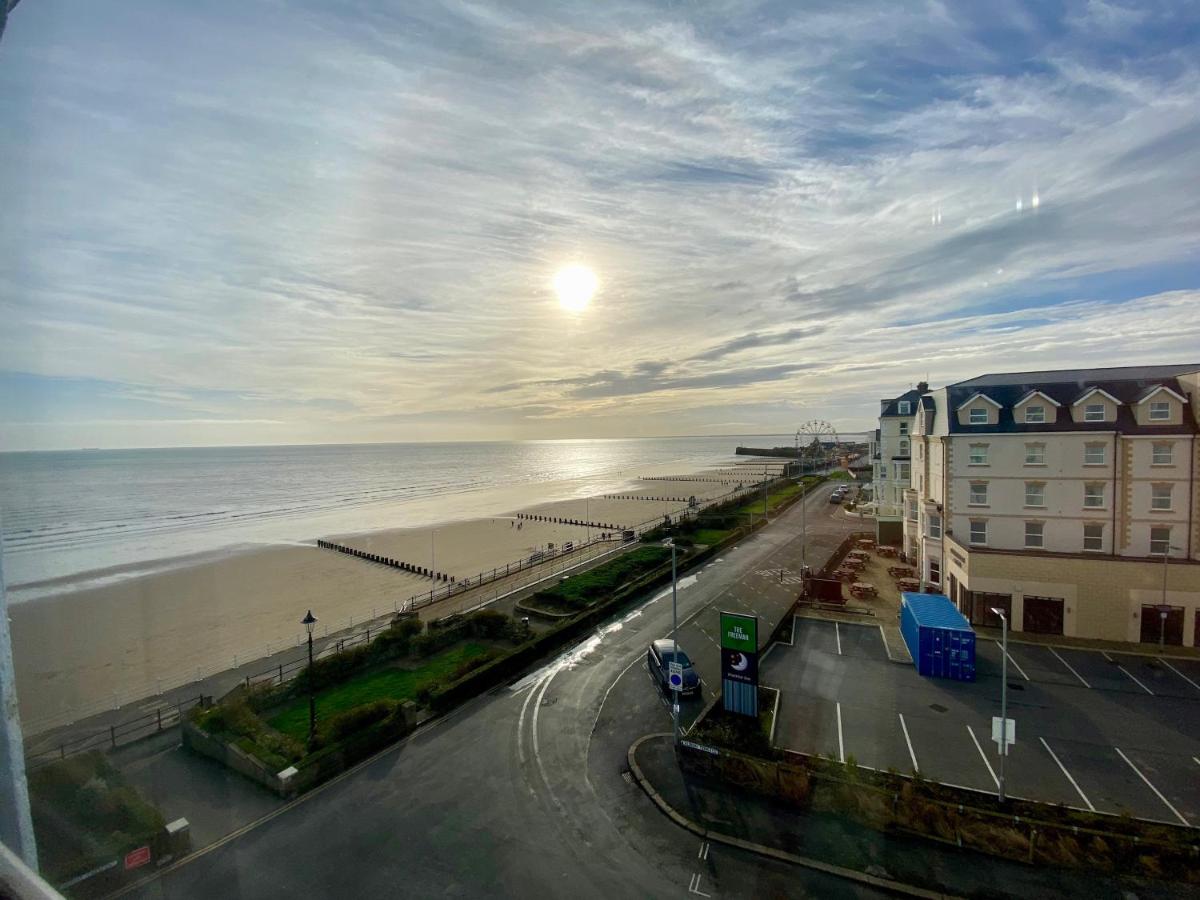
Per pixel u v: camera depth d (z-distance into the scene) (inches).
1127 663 1119.6
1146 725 909.2
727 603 1541.6
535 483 5861.2
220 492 4896.7
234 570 2153.1
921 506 1609.3
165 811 717.9
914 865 631.8
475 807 740.0
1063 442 1289.4
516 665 1147.3
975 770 802.8
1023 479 1325.0
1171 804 729.6
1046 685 1045.2
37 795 565.3
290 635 1450.5
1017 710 963.3
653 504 4003.4
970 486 1378.0
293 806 737.0
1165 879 603.5
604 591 1647.4
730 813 721.0
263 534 2906.0
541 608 1518.2
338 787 777.6
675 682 849.5
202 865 628.7
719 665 1157.1
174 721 941.2
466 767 825.5
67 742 698.2
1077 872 616.1
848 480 4662.9
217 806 731.4
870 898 595.8
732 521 2679.6
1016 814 682.8
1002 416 1355.8
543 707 998.4
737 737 862.5
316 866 636.1
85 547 2496.3
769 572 1851.6
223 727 861.2
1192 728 898.1
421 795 762.8
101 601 1696.6
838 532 2479.1
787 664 1169.4
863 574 1813.5
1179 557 1199.6
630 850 666.2
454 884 615.2
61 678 717.9
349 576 2065.7
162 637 1417.3
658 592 1659.7
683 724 932.6
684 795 756.6
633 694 1039.6
